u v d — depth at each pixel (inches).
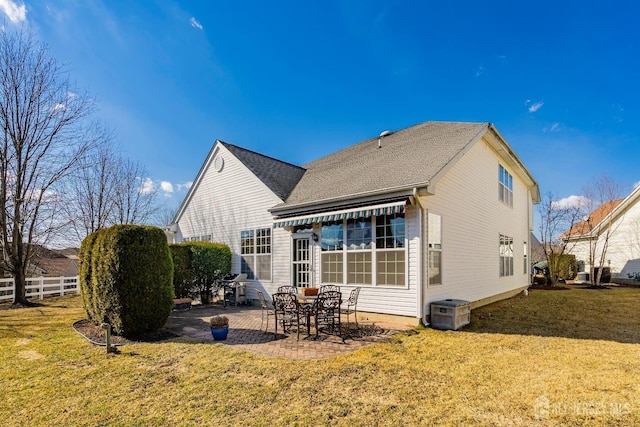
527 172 805.2
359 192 430.6
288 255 551.5
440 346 311.3
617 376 237.6
